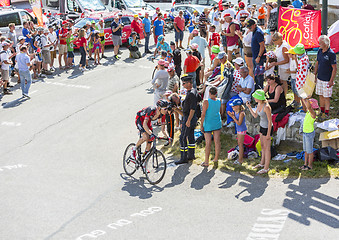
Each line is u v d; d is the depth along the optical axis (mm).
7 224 7367
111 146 10914
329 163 8914
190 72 12359
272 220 7090
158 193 8398
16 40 17047
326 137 9023
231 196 8062
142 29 21953
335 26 13258
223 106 10914
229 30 13320
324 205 7453
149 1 28578
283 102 9930
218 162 9570
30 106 13930
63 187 8773
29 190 8664
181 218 7355
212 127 9281
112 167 9750
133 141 11180
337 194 7793
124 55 20109
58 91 15328
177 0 27625
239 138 9250
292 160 9227
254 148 9758
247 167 9195
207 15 20375
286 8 12469
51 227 7238
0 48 15180
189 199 8055
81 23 20234
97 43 18281
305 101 8625
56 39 17500
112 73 17312
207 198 8055
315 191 7949
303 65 9641
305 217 7113
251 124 10211
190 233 6852
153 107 8930
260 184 8430
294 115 9852
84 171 9555
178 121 11648
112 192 8523
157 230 6996
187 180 8883
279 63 10320
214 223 7121
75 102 14203
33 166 9852
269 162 8828
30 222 7418
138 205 7934
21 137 11594
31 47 16922
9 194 8492
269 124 8609
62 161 10109
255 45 10812
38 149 10836
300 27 12305
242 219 7195
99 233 6988
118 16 19047
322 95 9875
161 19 20781
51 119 12828
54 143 11188
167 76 11961
